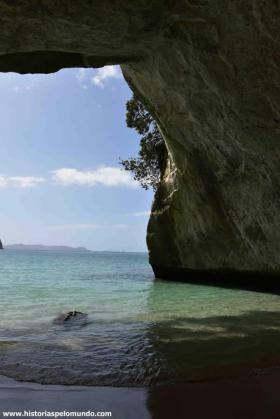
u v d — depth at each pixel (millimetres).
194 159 13875
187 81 9914
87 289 14047
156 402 3879
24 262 45062
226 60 8453
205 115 10906
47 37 7582
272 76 8258
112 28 7578
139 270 31188
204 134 11922
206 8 7449
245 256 14312
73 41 7887
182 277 19188
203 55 8656
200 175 14195
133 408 3740
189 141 13156
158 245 19625
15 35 7348
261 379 4547
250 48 8000
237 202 13109
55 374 4605
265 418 3523
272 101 8734
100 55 8930
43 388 4223
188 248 17719
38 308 9266
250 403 3861
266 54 7957
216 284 17234
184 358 5281
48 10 6820
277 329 7207
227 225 14422
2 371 4672
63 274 23328
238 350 5688
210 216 15180
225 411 3676
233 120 10016
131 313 8773
